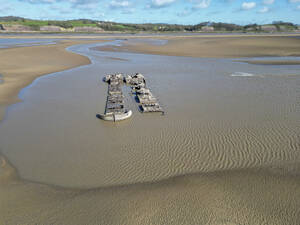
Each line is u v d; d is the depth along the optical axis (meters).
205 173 14.73
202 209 11.79
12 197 12.57
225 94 29.61
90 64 51.84
